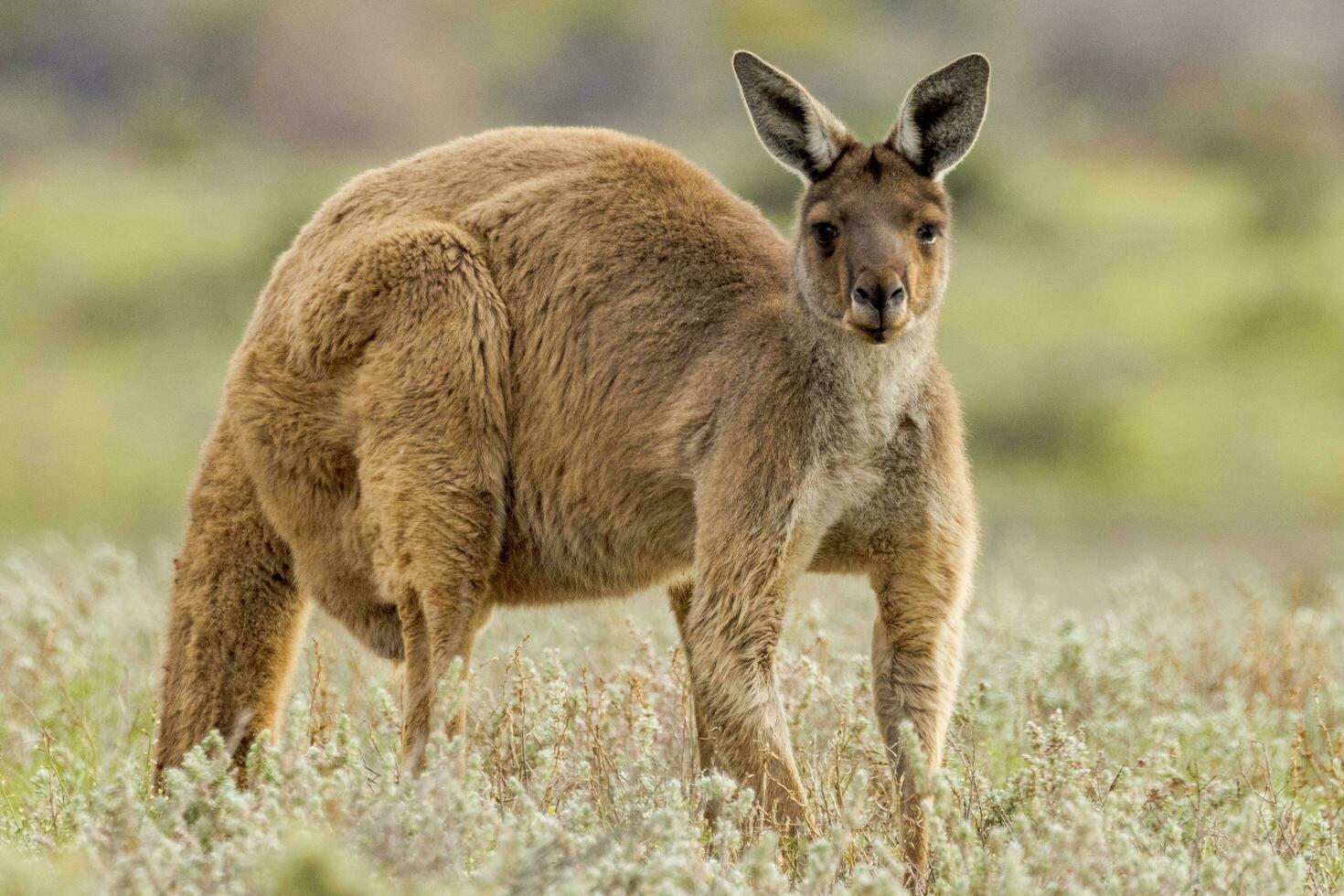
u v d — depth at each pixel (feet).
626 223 59.77
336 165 423.64
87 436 198.18
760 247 60.18
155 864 39.70
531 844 42.75
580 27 492.13
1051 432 213.66
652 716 54.54
